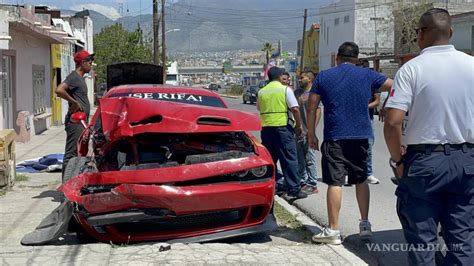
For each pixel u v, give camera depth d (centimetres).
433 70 411
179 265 524
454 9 4794
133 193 572
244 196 599
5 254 556
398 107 415
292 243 632
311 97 611
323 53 6544
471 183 407
